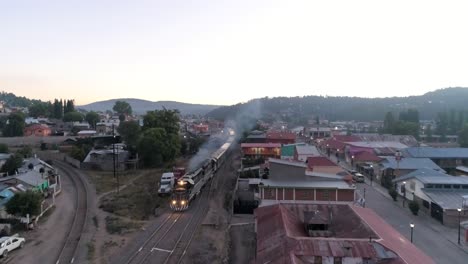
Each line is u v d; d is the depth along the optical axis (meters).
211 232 36.03
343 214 33.16
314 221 31.56
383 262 23.20
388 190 54.66
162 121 81.06
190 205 46.41
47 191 48.50
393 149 79.69
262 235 28.64
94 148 82.44
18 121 101.44
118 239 33.75
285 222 29.44
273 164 44.19
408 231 37.62
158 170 68.12
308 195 41.12
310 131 139.62
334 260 23.67
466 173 63.06
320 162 55.28
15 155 61.50
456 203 40.56
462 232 37.16
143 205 45.88
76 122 131.88
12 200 36.56
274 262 23.55
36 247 31.84
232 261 30.59
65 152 81.00
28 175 47.69
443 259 30.81
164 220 39.91
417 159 63.81
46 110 149.25
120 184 56.88
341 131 141.38
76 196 49.44
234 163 78.25
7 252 30.11
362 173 69.44
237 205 43.44
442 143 108.62
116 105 174.88
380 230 28.08
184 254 30.33
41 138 94.56
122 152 74.19
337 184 42.25
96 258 29.45
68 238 33.94
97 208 43.97
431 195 42.94
